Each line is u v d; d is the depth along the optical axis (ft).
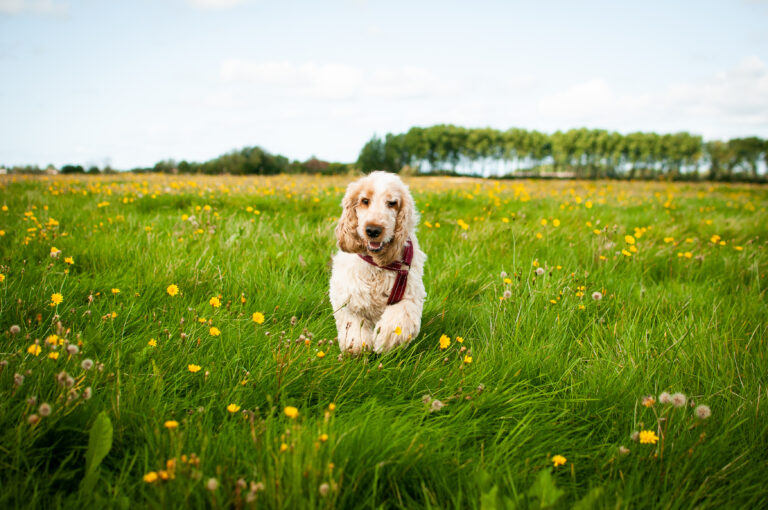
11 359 6.81
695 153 325.01
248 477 5.36
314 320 10.67
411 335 9.54
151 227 16.48
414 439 5.85
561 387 8.07
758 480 5.93
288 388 7.40
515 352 8.93
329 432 5.88
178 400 6.84
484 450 6.48
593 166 346.33
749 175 263.08
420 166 339.16
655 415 6.82
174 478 4.90
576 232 18.52
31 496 5.09
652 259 15.56
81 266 12.40
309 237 16.40
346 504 5.30
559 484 5.96
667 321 10.15
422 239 17.33
